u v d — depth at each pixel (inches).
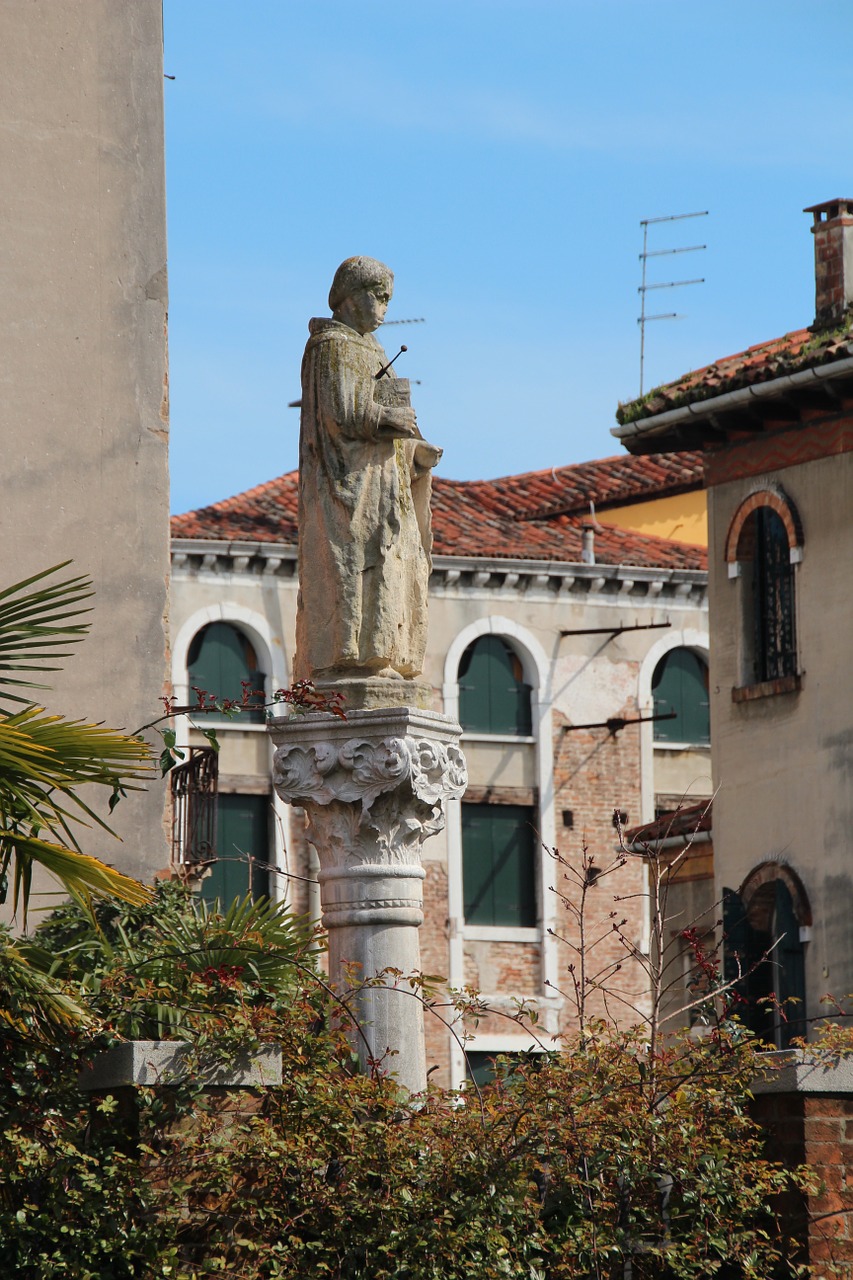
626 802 2588.6
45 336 912.9
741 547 1878.7
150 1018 697.0
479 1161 655.1
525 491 2738.7
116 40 943.0
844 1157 688.4
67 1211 633.0
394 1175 651.5
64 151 927.0
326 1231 647.1
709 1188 660.7
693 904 1978.3
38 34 929.5
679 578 2610.7
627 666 2608.3
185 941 753.6
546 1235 660.1
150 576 912.9
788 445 1838.1
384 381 799.7
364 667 792.9
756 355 1884.8
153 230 938.1
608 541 2667.3
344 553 792.9
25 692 887.1
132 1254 625.3
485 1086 700.0
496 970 2490.2
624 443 1911.9
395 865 777.6
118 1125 652.1
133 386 924.6
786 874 1804.9
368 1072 743.1
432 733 786.2
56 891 859.4
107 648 900.6
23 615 701.9
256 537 2412.6
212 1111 655.1
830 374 1722.4
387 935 773.9
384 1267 644.7
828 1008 1760.6
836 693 1785.2
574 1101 668.7
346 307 818.2
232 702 739.4
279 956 709.9
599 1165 669.3
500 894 2524.6
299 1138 647.8
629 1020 2504.9
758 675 1870.1
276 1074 664.4
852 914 1754.4
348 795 773.3
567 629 2581.2
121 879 660.7
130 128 940.6
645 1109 677.9
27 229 915.4
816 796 1795.0
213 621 2412.6
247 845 2396.7
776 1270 682.8
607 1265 668.7
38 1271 622.5
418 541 815.1
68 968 741.9
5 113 918.4
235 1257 643.5
